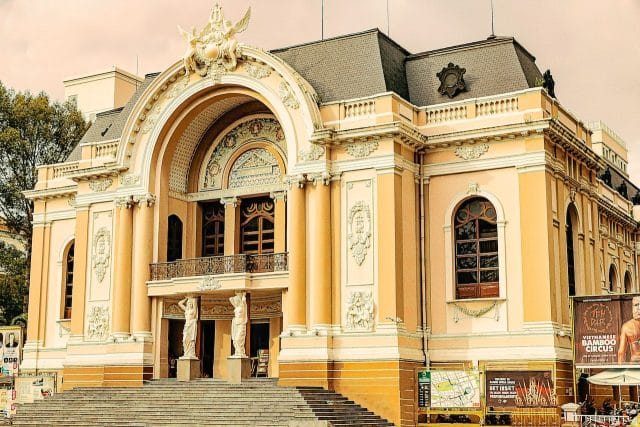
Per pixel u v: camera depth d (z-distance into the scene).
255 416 32.66
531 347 34.19
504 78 37.88
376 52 38.69
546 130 34.97
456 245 36.78
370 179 35.94
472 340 35.38
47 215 48.44
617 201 51.62
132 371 39.31
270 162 41.34
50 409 37.38
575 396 32.59
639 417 30.72
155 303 40.25
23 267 58.00
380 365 34.22
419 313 36.25
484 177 36.25
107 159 43.19
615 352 31.89
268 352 40.59
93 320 41.62
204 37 40.12
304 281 36.25
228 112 42.41
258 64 38.69
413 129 36.38
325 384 34.78
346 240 36.00
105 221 42.44
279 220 40.56
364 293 35.25
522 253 35.03
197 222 42.84
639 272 55.28
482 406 33.22
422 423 34.28
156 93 41.03
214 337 41.81
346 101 37.00
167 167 41.62
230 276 37.84
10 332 45.97
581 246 39.56
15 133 56.41
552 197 35.72
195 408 34.38
